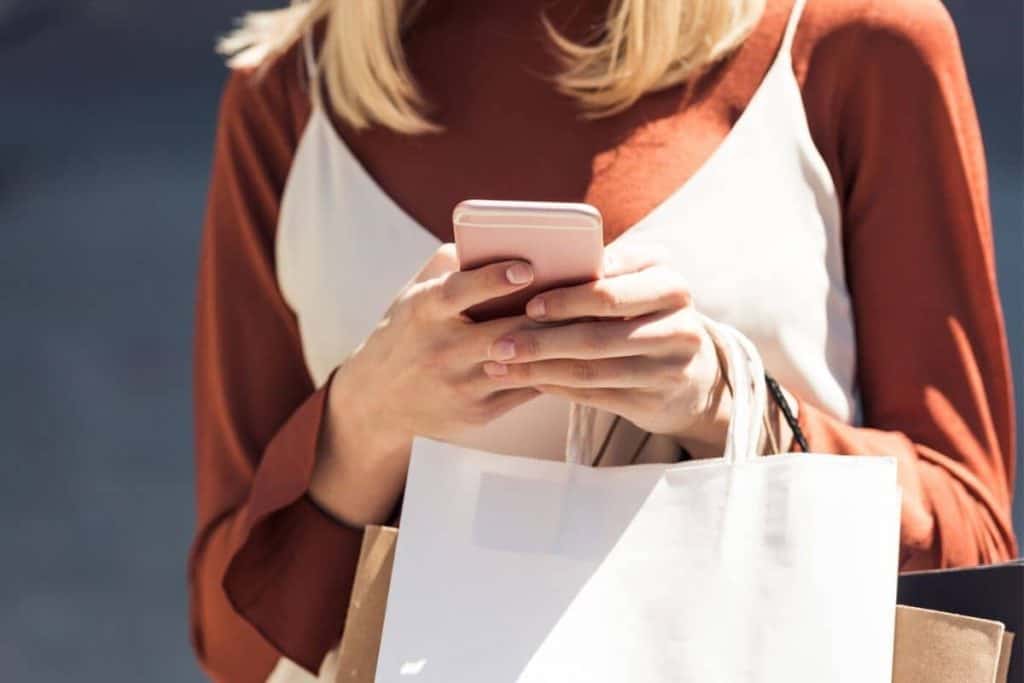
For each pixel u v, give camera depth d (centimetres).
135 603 655
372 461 200
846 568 175
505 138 213
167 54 1201
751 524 178
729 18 210
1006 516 210
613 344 175
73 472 747
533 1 219
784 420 194
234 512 225
